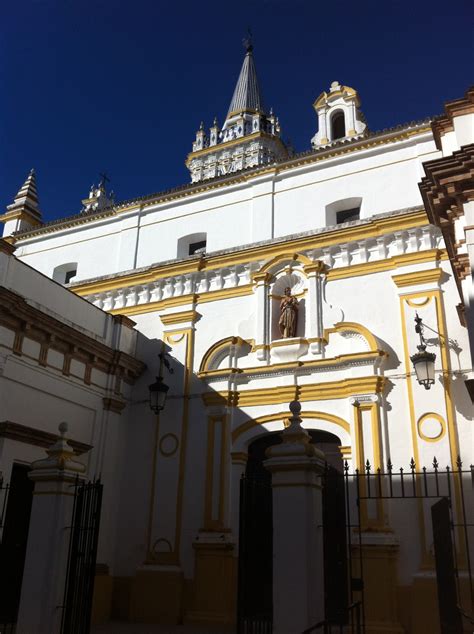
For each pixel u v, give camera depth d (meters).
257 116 47.41
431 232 14.84
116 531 15.69
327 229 15.86
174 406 16.20
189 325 16.86
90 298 18.66
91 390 15.77
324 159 17.16
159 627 13.33
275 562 7.08
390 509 13.05
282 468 7.41
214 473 15.00
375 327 14.69
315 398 14.64
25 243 21.50
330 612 7.92
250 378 15.60
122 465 16.30
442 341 13.77
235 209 17.94
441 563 9.72
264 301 16.06
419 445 13.21
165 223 18.94
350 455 13.78
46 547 8.71
